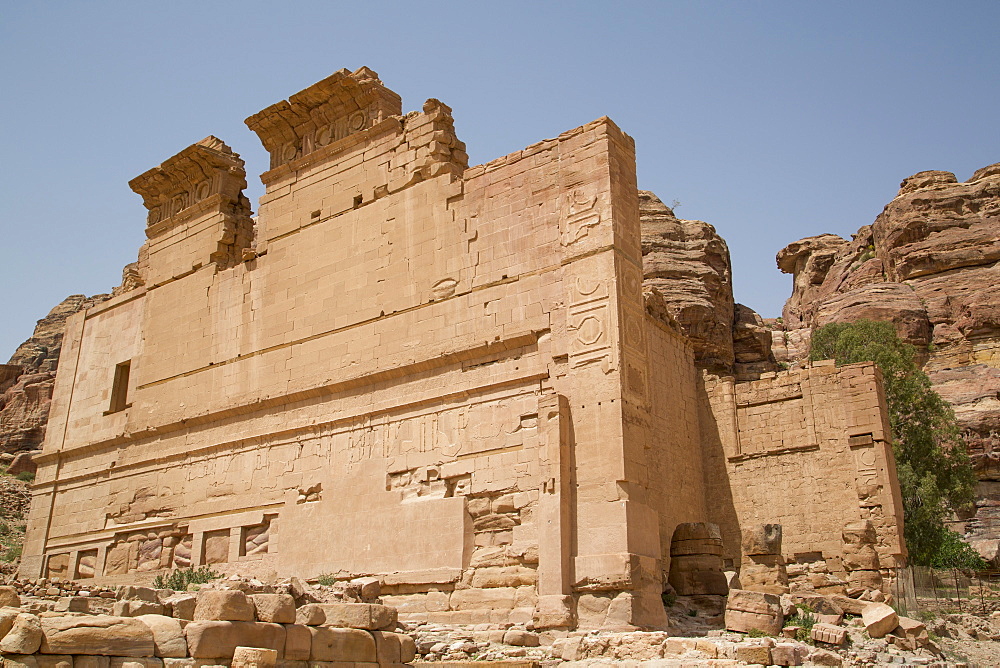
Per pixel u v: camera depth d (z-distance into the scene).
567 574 22.20
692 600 23.81
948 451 43.09
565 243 25.27
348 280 29.98
